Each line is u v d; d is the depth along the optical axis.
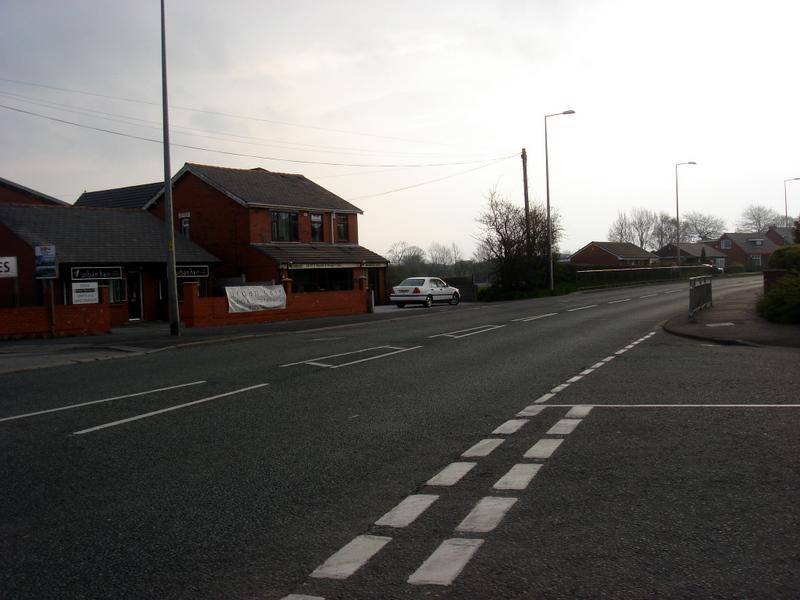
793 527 4.82
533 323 24.38
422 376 12.74
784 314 18.92
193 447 7.79
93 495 6.12
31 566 4.57
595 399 9.97
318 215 43.06
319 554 4.62
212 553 4.70
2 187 39.75
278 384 12.22
